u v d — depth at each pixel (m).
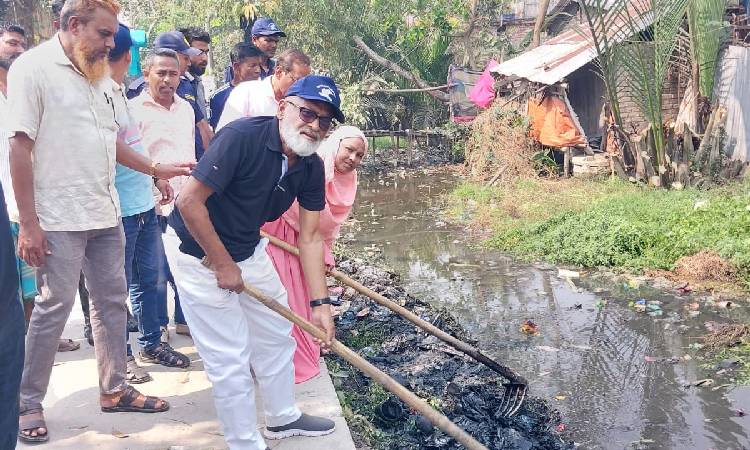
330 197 4.69
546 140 16.11
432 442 4.65
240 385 3.38
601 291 8.82
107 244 3.88
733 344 7.05
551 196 13.70
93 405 4.16
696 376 6.44
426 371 5.86
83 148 3.66
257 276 3.46
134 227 4.55
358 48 24.11
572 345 7.22
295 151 3.16
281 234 4.46
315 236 3.60
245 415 3.41
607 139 15.91
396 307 5.05
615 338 7.37
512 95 18.41
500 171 15.98
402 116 25.06
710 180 13.19
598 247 9.98
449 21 23.91
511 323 7.89
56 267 3.63
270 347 3.60
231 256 3.36
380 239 12.09
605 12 13.61
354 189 4.81
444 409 5.14
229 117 4.74
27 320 4.45
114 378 4.03
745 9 16.64
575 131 15.91
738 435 5.43
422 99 24.81
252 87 4.76
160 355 4.75
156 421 4.01
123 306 4.00
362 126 22.89
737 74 14.27
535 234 11.31
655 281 9.04
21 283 4.25
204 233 3.13
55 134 3.60
